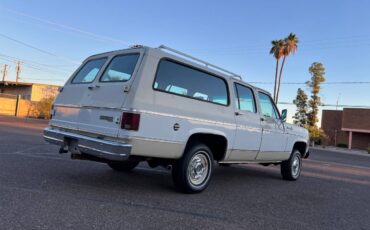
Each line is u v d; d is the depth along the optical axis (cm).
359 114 4738
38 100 4169
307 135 962
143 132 506
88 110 554
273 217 515
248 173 966
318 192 761
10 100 3653
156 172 788
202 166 617
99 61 617
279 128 816
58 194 516
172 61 568
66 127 589
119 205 490
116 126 505
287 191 737
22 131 1609
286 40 4484
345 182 973
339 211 596
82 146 541
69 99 605
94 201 497
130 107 498
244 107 714
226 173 927
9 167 686
